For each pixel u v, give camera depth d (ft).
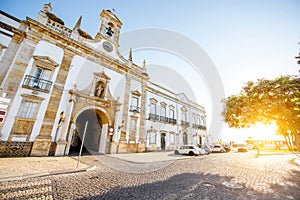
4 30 29.94
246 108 20.13
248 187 14.61
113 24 54.44
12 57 29.76
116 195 12.23
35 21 32.68
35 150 28.63
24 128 28.71
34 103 30.99
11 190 12.33
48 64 34.09
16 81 29.14
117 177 17.75
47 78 33.91
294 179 17.76
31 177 15.96
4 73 28.30
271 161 33.27
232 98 22.93
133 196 12.09
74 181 15.60
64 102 35.17
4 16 30.40
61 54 37.14
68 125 34.14
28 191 12.40
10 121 27.27
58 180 15.65
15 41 30.91
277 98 17.44
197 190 13.64
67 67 37.40
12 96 28.22
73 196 11.81
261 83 19.60
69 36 39.96
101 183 15.28
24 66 30.63
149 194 12.58
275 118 18.61
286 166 27.02
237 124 22.89
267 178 18.11
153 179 17.25
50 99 33.01
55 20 37.96
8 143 26.48
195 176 18.81
